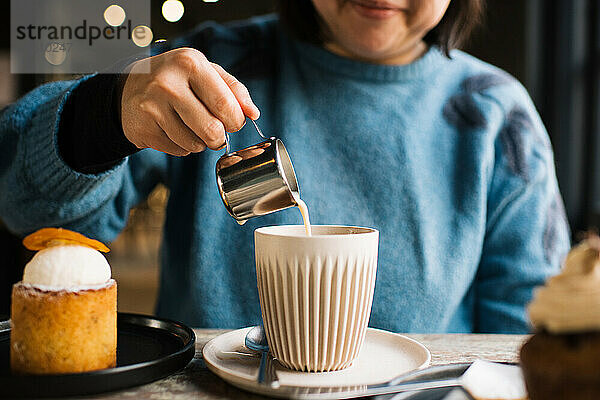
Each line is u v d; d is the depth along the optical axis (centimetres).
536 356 40
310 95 88
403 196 86
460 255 86
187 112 57
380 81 88
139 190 92
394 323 85
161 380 51
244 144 88
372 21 77
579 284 39
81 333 48
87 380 45
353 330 51
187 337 56
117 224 90
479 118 89
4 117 76
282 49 91
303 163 86
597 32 187
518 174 89
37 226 81
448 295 86
